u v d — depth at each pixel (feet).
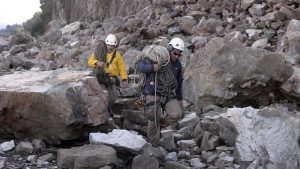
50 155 19.36
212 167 18.75
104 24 58.44
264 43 38.04
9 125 21.29
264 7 44.27
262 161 18.12
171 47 19.42
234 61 27.48
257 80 26.99
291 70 27.25
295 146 17.38
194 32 46.14
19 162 19.01
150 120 19.93
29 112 20.38
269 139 18.48
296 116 19.74
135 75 32.19
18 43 61.11
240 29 42.50
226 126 20.54
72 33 61.72
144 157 17.92
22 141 21.36
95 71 24.75
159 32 48.06
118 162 18.76
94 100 20.79
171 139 21.09
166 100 19.89
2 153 19.90
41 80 21.74
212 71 27.78
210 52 28.50
